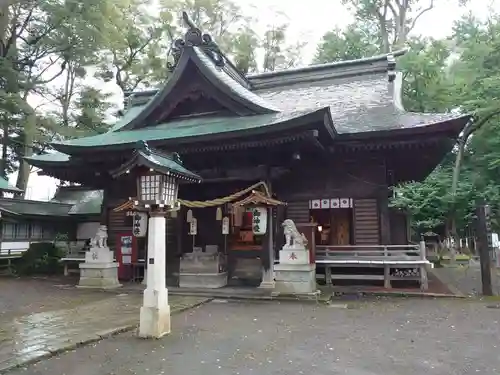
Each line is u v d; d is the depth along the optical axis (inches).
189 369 215.3
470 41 993.5
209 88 599.2
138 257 593.3
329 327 316.8
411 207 832.3
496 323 326.3
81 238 1007.0
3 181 1075.9
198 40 607.2
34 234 976.3
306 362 227.9
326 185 566.3
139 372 210.2
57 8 933.8
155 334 280.7
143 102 877.2
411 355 240.8
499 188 868.0
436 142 501.7
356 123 552.7
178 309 380.8
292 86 789.2
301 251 452.8
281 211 564.4
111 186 684.7
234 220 575.5
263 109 573.3
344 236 581.3
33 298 457.7
